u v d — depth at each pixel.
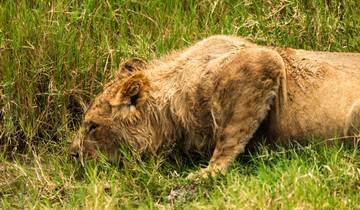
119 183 17.94
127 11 22.41
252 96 17.94
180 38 21.89
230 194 16.08
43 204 17.92
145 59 20.73
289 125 18.06
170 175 18.44
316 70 18.09
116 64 21.30
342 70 18.03
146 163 18.78
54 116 20.86
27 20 21.25
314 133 17.91
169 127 18.80
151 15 22.50
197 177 17.66
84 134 19.05
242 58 18.08
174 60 19.17
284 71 18.00
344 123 17.61
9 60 20.84
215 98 18.25
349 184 16.19
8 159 20.44
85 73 21.11
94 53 21.31
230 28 22.33
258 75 17.91
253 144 18.47
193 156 19.06
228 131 18.09
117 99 18.66
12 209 17.97
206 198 16.89
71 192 18.12
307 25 22.50
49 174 19.33
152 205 16.42
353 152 17.12
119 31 22.09
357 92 17.66
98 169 18.80
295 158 17.42
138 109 18.78
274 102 18.06
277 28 22.50
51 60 21.02
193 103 18.52
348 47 22.03
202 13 22.89
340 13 22.80
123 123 18.78
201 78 18.47
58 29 21.17
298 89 18.03
